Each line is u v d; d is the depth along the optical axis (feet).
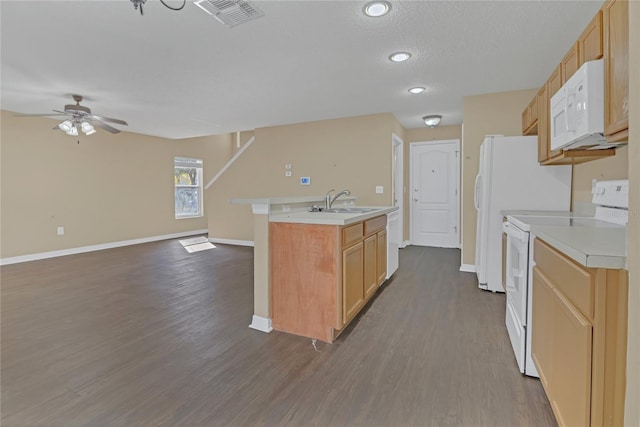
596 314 3.43
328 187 17.87
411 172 20.20
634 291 2.81
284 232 7.97
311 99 13.88
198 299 10.51
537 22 7.71
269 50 9.15
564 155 7.41
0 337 7.77
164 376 6.16
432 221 19.88
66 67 10.22
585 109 5.22
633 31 2.85
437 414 5.08
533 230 5.82
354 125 17.13
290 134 18.84
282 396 5.57
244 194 20.62
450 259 16.15
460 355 6.88
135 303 10.11
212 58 9.66
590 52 5.65
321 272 7.56
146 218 22.30
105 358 6.81
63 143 17.94
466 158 13.51
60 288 11.68
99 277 13.15
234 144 27.94
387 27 7.93
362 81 11.68
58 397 5.52
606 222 6.72
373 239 9.62
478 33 8.21
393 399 5.46
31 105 14.55
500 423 4.87
